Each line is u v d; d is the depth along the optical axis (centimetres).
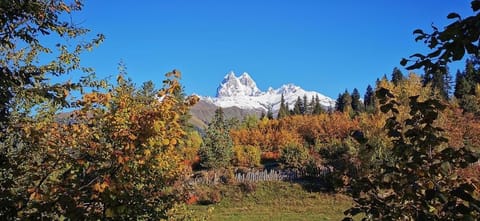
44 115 729
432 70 323
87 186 497
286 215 3906
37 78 600
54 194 489
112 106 622
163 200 841
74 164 520
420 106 444
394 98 472
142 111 570
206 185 5109
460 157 427
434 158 437
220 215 3988
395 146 449
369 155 471
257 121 9962
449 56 307
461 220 388
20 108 700
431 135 433
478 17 287
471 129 3891
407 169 441
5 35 602
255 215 3959
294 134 7338
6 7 557
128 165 508
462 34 292
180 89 602
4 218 499
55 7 677
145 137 522
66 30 768
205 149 5966
